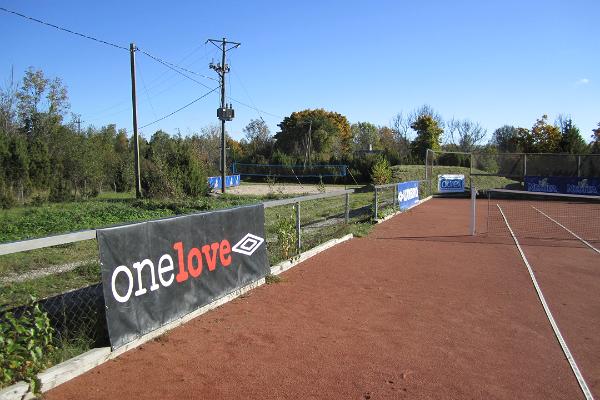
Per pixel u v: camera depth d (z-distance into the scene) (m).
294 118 81.44
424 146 61.72
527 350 5.50
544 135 55.53
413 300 7.41
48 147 33.78
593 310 7.07
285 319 6.36
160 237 5.72
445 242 13.00
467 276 9.09
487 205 25.78
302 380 4.60
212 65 35.00
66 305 5.81
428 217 19.16
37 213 18.11
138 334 5.28
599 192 29.33
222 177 35.28
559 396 4.43
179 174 28.69
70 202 28.03
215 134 71.75
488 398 4.36
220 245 6.95
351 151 81.75
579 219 19.52
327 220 16.88
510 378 4.77
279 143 79.38
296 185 48.72
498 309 7.05
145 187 29.25
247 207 7.80
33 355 4.16
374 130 94.94
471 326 6.27
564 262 10.55
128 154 41.16
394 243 12.64
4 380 3.95
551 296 7.80
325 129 78.12
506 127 77.25
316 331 5.94
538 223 17.94
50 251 11.00
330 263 9.91
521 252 11.70
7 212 19.75
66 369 4.40
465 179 35.47
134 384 4.41
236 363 4.94
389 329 6.09
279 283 8.18
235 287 7.26
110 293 4.97
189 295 6.20
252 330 5.91
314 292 7.71
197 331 5.81
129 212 18.38
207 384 4.46
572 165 31.33
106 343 5.02
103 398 4.14
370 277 8.82
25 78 37.00
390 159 51.44
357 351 5.34
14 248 4.22
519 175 32.69
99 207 20.72
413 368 4.94
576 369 5.02
